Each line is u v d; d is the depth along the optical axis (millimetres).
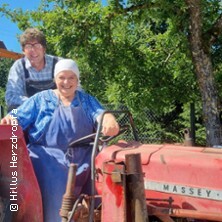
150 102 7977
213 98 7180
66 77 3654
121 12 7344
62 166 3559
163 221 3053
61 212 3084
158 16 7484
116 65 7562
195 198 3035
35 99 3746
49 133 3648
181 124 10891
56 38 7059
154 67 7996
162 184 3166
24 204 3473
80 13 7062
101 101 8664
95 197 3176
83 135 3652
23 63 4469
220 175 2965
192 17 7137
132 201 2908
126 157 2938
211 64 7352
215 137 7105
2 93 12727
